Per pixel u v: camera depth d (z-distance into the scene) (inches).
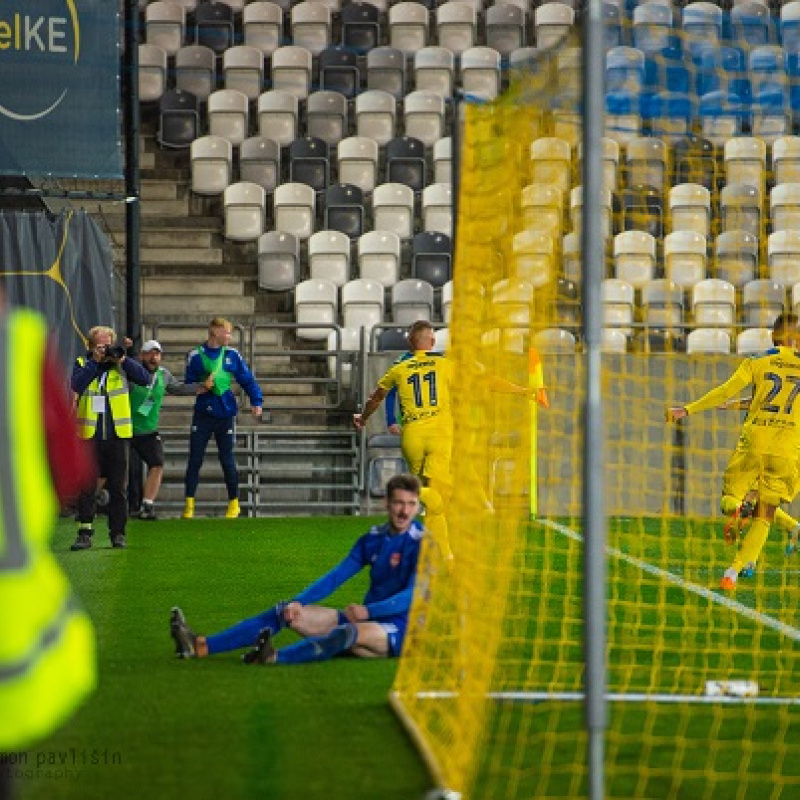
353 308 2797.7
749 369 1515.7
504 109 964.0
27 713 422.0
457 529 981.2
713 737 861.8
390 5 3619.6
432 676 982.4
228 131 3179.1
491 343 1101.1
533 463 2239.2
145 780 747.4
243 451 2551.7
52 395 462.6
